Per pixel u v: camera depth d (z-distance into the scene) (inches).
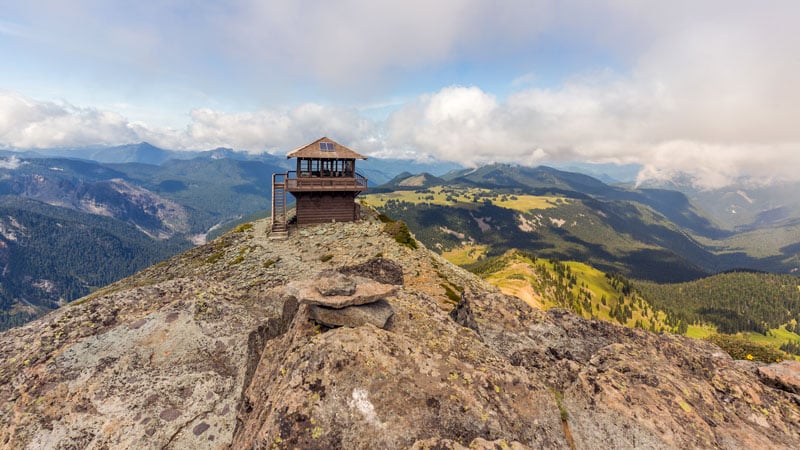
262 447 300.4
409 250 1583.4
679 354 527.8
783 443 370.0
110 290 1679.4
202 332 584.7
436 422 331.6
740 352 891.4
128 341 548.4
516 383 406.3
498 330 596.7
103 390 483.5
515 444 303.4
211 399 503.5
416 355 392.5
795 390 474.3
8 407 454.3
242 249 1823.3
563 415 408.5
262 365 470.6
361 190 1988.2
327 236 1824.6
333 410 320.2
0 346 538.3
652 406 379.6
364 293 472.4
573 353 548.7
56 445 430.9
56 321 566.9
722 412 396.5
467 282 1373.0
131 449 439.5
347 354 362.6
